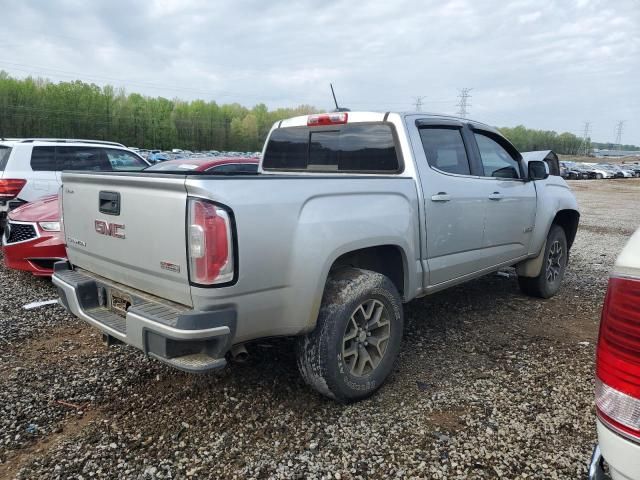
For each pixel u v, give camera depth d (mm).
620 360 1509
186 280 2547
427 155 3943
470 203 4199
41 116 82938
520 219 4926
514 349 4156
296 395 3355
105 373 3672
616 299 1536
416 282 3732
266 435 2910
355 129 4184
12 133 80938
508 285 6191
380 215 3320
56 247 5539
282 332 2869
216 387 3459
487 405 3238
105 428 2973
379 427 2992
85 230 3271
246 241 2578
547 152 8484
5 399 3291
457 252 4164
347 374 3105
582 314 5105
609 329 1552
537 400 3299
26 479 2529
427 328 4648
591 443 2826
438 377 3641
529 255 5211
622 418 1497
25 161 7621
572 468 2611
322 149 4512
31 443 2828
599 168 55094
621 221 14133
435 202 3832
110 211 2984
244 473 2586
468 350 4137
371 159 4055
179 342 2543
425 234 3758
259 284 2664
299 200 2840
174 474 2576
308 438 2879
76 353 4020
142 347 2650
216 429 2965
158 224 2654
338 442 2844
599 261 7895
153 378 3598
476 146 4527
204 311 2521
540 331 4586
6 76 95875
